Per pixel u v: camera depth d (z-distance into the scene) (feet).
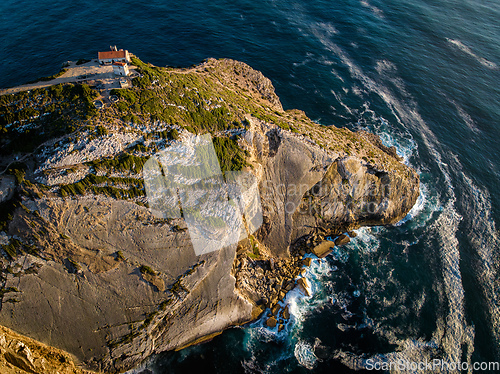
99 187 125.59
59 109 130.52
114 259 126.00
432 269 160.86
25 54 217.77
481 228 176.86
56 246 120.98
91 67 153.17
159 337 132.05
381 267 161.48
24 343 116.88
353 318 144.97
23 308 118.62
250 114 165.17
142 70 150.00
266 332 141.08
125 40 236.22
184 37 248.32
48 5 260.83
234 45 252.62
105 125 129.29
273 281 150.51
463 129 223.10
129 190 128.57
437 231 175.94
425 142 213.87
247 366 131.95
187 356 134.10
